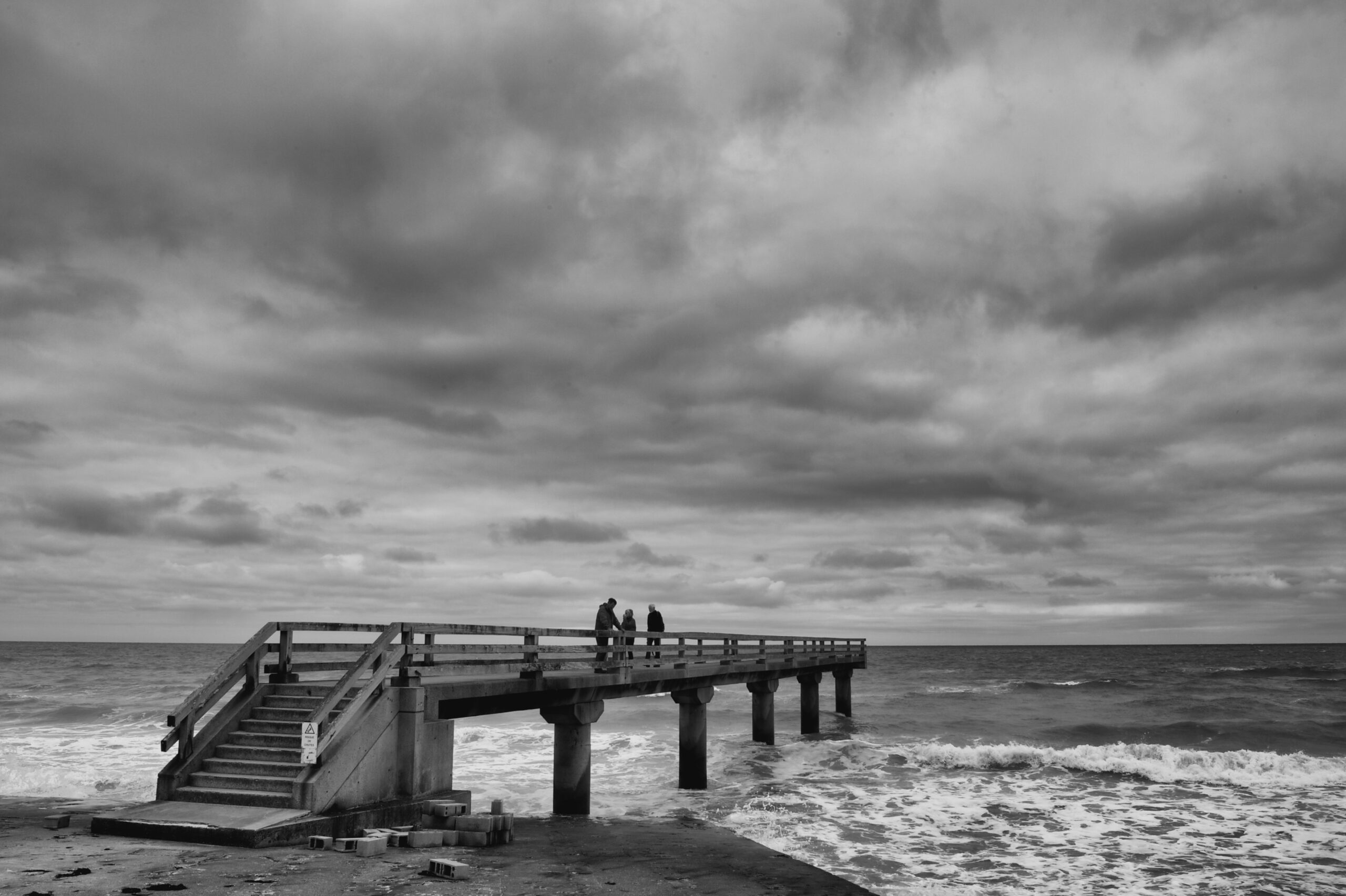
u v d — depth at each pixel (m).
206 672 81.44
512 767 23.91
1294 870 13.45
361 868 9.39
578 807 16.53
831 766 24.53
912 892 11.91
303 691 12.72
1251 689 57.69
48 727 34.34
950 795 19.69
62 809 13.86
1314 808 18.22
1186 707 44.88
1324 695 52.84
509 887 9.19
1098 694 55.03
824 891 10.43
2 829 10.92
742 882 10.77
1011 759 24.48
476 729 33.81
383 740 12.06
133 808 10.98
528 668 15.19
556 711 16.52
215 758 11.71
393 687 12.48
